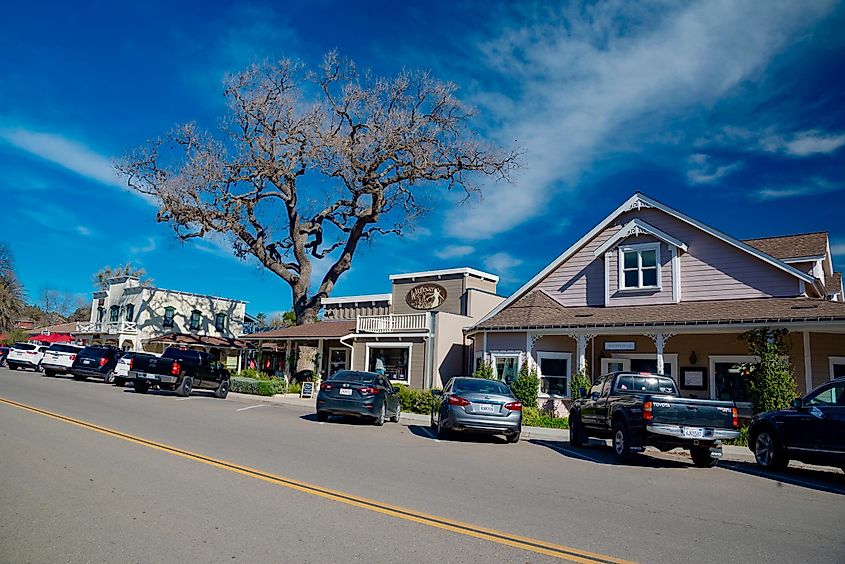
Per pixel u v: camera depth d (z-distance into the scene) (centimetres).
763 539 645
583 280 2470
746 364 1936
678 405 1149
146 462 916
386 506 708
